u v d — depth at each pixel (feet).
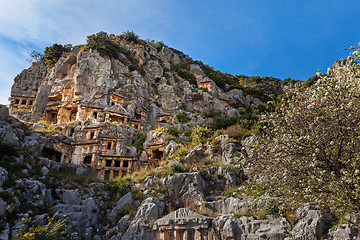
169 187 69.56
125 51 208.44
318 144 39.22
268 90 312.29
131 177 83.10
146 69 222.69
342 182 35.37
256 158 49.34
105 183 80.74
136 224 60.49
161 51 295.69
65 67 174.81
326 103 40.34
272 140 47.29
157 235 58.65
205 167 75.41
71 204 68.95
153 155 110.11
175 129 121.60
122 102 159.94
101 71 164.55
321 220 45.32
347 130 38.73
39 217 58.13
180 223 57.36
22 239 46.93
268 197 48.96
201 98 204.13
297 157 42.24
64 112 156.56
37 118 168.86
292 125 45.21
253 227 50.21
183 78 252.42
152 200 65.67
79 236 61.16
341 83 38.60
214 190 69.36
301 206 48.70
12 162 69.10
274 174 43.09
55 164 84.79
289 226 47.57
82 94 155.22
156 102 190.70
